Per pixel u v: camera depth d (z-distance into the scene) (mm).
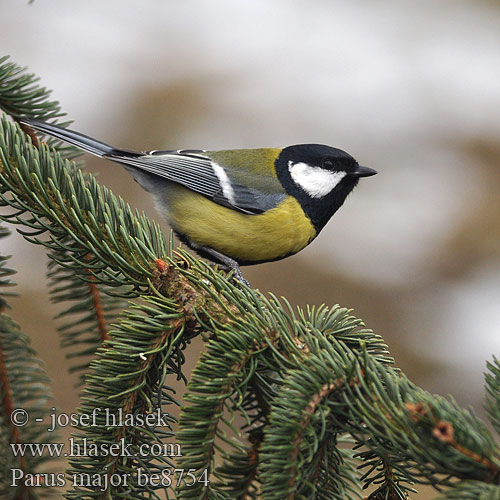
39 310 9734
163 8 13602
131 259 5266
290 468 3840
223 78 12742
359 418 4105
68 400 8914
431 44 13961
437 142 12422
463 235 11141
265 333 4660
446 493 3391
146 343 4785
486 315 10289
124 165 8336
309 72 13281
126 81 12336
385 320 10312
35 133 6887
